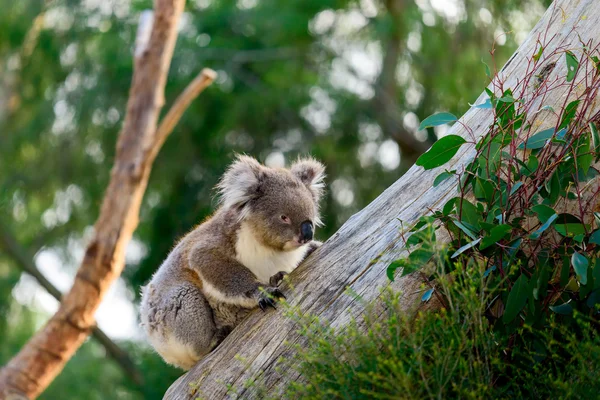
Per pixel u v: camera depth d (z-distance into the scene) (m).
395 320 5.29
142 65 10.51
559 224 5.65
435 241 5.55
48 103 18.97
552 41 6.48
